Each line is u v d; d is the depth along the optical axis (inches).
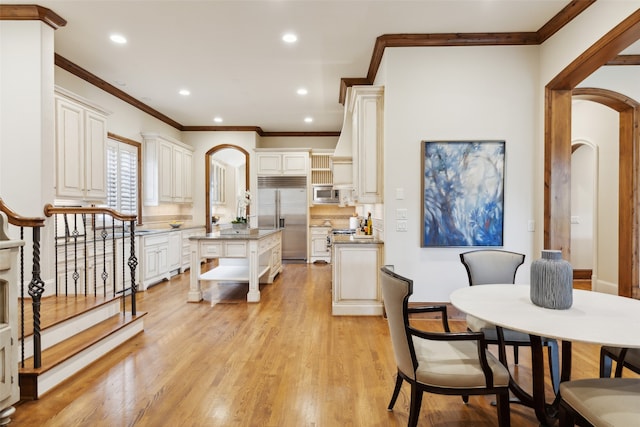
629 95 148.1
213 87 200.7
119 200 210.7
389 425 72.9
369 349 112.2
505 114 138.5
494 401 82.4
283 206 296.7
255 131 293.3
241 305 165.3
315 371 96.9
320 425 72.8
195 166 292.2
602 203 183.6
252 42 146.5
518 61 138.0
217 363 101.7
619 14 97.4
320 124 287.0
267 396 83.8
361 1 116.7
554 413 70.3
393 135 140.3
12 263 69.8
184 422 73.4
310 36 141.3
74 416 75.0
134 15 126.3
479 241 139.1
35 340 82.7
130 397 82.9
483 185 138.8
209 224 292.2
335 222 317.4
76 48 152.0
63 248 143.3
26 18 120.3
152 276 204.8
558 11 121.3
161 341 119.0
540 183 136.6
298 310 156.6
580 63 112.7
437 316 140.4
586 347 113.8
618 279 160.9
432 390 63.7
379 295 147.7
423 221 139.3
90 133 155.6
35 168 121.2
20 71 120.9
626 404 51.1
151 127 245.1
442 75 139.3
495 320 59.8
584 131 192.2
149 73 180.1
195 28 135.5
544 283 67.0
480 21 128.3
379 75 161.0
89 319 111.5
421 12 123.0
